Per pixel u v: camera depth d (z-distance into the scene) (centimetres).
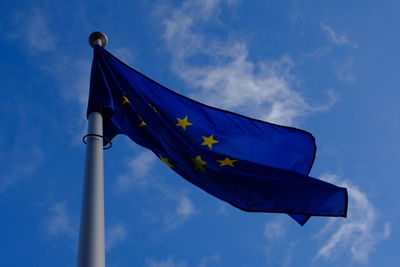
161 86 1281
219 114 1309
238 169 1205
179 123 1240
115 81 1197
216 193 1155
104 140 1079
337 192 1193
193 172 1165
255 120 1337
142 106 1209
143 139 1123
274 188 1194
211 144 1245
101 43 1353
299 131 1348
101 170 937
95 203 851
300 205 1179
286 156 1323
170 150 1157
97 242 785
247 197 1172
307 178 1202
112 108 1087
